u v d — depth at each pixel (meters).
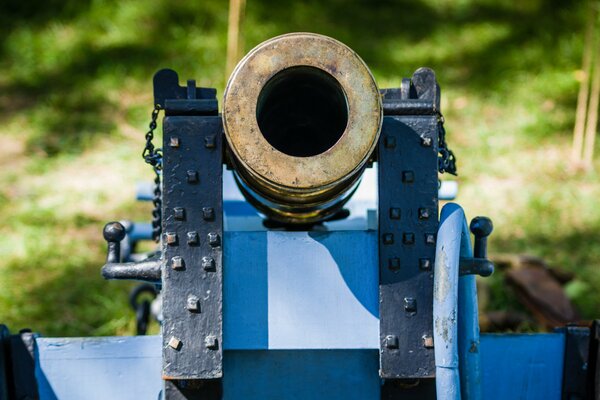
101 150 7.20
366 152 2.36
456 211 2.57
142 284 4.26
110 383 2.88
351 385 2.84
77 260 5.49
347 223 3.43
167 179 2.60
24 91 8.20
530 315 5.01
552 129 7.58
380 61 8.84
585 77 7.16
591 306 5.09
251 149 2.35
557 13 9.71
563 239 5.91
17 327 4.79
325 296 2.66
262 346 2.65
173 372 2.57
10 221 5.98
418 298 2.61
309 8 9.80
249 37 8.95
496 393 2.94
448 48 9.21
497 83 8.41
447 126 7.66
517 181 6.73
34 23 9.34
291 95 2.64
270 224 3.05
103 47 8.85
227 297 2.66
